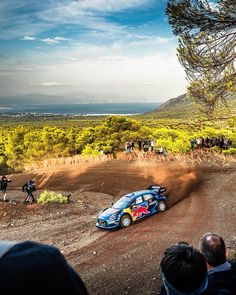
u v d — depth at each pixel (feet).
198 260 6.81
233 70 38.19
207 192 70.54
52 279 3.15
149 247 41.45
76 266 37.99
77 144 136.36
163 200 59.47
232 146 115.34
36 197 83.87
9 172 136.67
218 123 43.21
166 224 51.24
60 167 118.21
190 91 41.42
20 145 147.23
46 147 141.08
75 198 80.59
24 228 55.06
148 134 128.36
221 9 34.86
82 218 60.39
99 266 36.94
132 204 54.29
